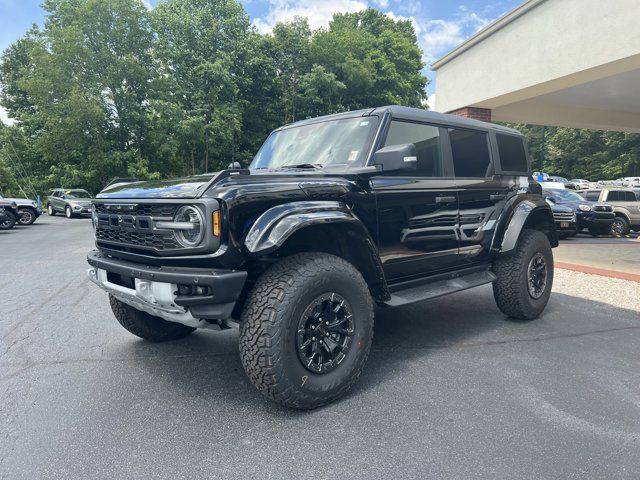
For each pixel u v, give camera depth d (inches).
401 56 1649.9
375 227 133.8
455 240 160.4
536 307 190.9
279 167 153.9
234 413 114.3
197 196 104.7
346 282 117.7
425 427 106.1
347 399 120.7
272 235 104.3
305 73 1354.6
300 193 116.1
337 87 1293.1
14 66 1501.0
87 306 220.8
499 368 141.0
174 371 141.5
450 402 118.4
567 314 204.1
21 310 213.9
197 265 107.7
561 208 558.6
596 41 305.0
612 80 408.8
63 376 137.9
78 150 1147.9
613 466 90.8
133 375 138.4
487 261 181.0
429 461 92.7
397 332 178.2
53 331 182.1
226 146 1263.5
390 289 145.1
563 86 355.3
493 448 97.1
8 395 125.3
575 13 317.7
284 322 106.3
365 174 131.3
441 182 155.4
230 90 1189.7
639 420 108.8
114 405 119.1
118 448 98.8
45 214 1115.3
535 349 158.1
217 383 132.4
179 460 94.1
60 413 114.9
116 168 1156.5
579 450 96.2
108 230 131.0
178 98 1208.8
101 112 1086.4
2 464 93.4
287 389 108.3
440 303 226.2
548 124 579.5
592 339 168.9
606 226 577.9
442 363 145.4
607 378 133.2
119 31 1128.8
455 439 100.8
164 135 1139.9
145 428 107.2
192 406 118.1
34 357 153.9
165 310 112.5
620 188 637.3
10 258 381.1
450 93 446.0
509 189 187.2
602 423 107.3
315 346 113.9
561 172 2146.9
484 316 201.5
